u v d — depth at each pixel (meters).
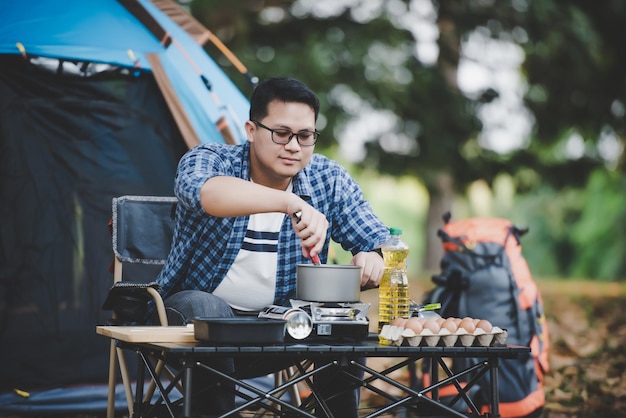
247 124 3.79
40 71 5.57
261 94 3.70
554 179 16.09
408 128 14.20
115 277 4.37
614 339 8.94
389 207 37.19
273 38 13.67
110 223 4.48
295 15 13.80
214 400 3.17
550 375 6.83
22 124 5.54
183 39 6.05
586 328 9.84
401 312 3.53
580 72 14.20
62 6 5.83
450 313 5.15
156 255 4.42
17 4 5.79
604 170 16.36
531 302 5.11
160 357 3.15
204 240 3.79
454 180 15.02
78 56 5.62
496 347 3.19
